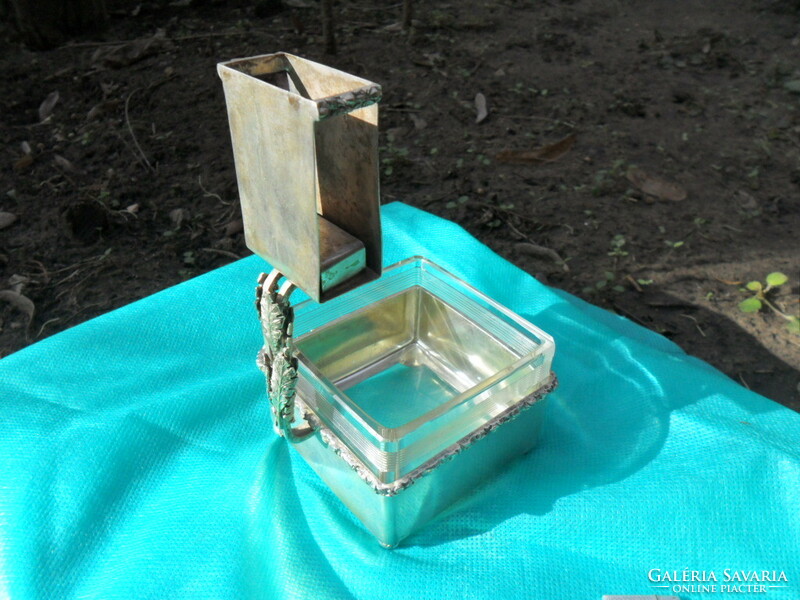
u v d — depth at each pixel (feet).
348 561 0.79
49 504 0.81
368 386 0.93
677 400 0.97
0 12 2.33
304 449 0.85
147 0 2.68
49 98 2.10
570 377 1.03
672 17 2.75
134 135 1.93
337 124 0.62
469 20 2.66
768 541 0.80
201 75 2.22
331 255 0.64
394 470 0.72
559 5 2.85
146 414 0.91
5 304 1.39
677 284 1.46
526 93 2.19
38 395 0.94
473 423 0.77
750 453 0.86
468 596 0.75
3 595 0.74
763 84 2.26
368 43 2.48
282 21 2.62
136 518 0.82
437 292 0.92
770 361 1.29
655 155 1.90
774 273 1.43
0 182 1.76
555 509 0.83
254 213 0.65
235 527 0.80
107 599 0.73
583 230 1.61
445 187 1.76
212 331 1.07
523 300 1.17
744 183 1.79
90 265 1.50
